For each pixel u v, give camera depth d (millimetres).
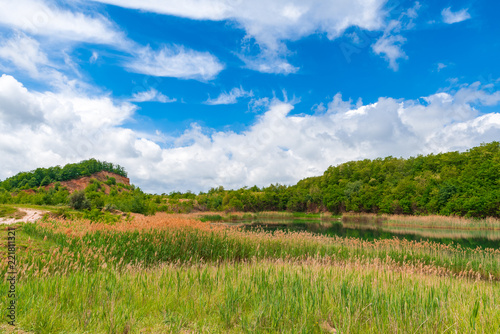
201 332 4941
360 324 5449
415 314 5602
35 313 4973
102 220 20062
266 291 6684
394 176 100000
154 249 12945
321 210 105375
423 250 17406
